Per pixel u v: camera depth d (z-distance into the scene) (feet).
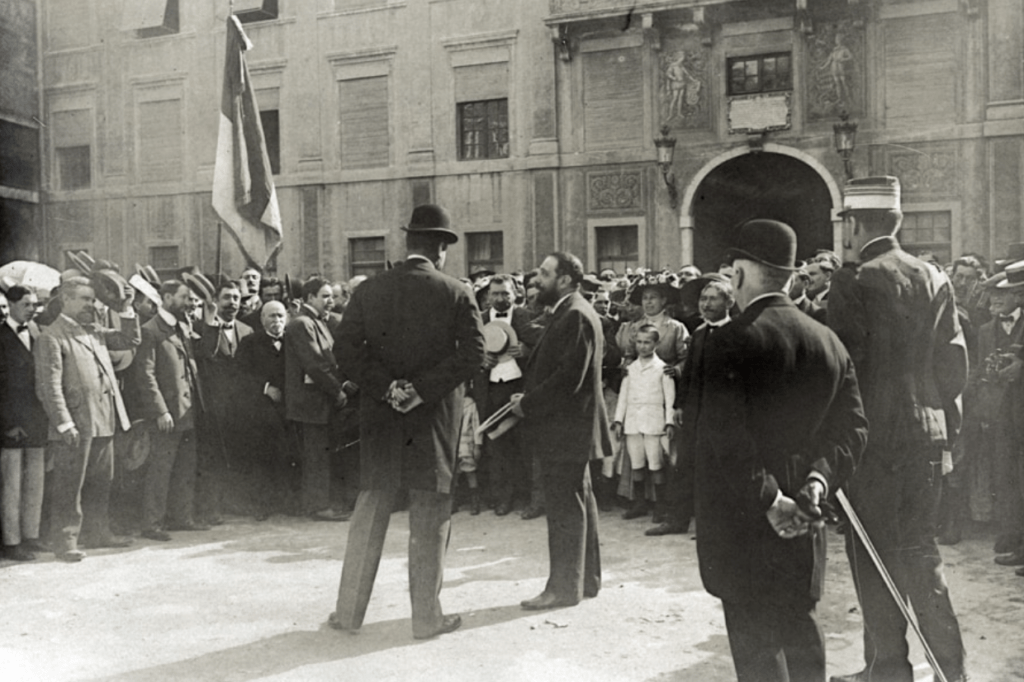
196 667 11.68
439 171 39.60
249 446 21.43
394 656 12.03
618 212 38.83
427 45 39.63
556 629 13.05
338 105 41.45
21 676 11.30
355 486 21.93
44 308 19.71
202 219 44.21
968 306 20.51
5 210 43.32
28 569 16.63
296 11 42.09
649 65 37.99
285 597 14.73
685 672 11.36
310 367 20.53
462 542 18.45
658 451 19.33
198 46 43.96
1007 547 16.35
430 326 12.90
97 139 45.37
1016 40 37.52
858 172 39.73
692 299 21.97
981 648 11.88
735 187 40.24
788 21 39.17
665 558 16.94
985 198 38.29
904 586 10.34
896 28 39.17
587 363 13.98
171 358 19.44
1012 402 16.30
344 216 41.68
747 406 8.67
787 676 8.85
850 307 10.56
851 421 8.90
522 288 25.66
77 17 44.68
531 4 37.96
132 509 19.39
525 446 20.81
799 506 8.44
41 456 17.56
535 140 38.70
